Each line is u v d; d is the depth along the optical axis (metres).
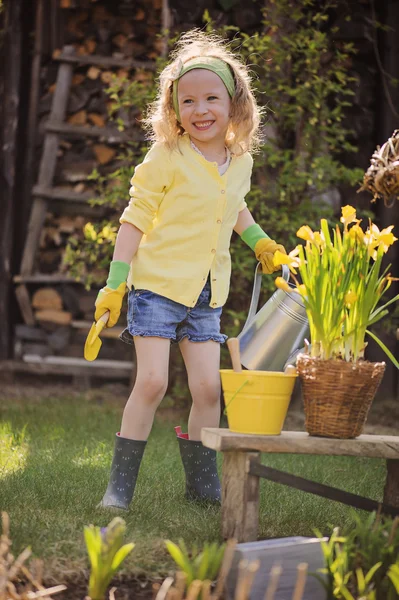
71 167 8.38
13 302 8.48
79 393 7.70
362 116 7.03
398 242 7.07
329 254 2.57
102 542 2.09
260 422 2.49
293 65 6.36
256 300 3.20
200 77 3.00
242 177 3.16
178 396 6.47
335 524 2.89
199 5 6.60
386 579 2.10
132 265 3.07
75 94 8.38
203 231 3.02
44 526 2.55
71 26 8.42
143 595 2.20
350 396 2.50
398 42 7.04
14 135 8.35
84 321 8.30
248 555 2.18
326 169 6.11
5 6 8.31
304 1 6.09
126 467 3.00
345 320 2.54
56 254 8.37
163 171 3.01
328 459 4.54
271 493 3.39
